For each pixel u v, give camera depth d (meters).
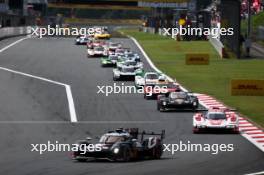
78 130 129.75
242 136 120.56
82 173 82.25
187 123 138.12
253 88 138.50
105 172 82.81
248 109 158.88
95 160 94.12
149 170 84.31
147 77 194.50
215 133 124.88
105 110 157.50
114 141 93.75
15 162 92.94
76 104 167.38
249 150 104.12
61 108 160.75
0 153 102.56
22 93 186.75
